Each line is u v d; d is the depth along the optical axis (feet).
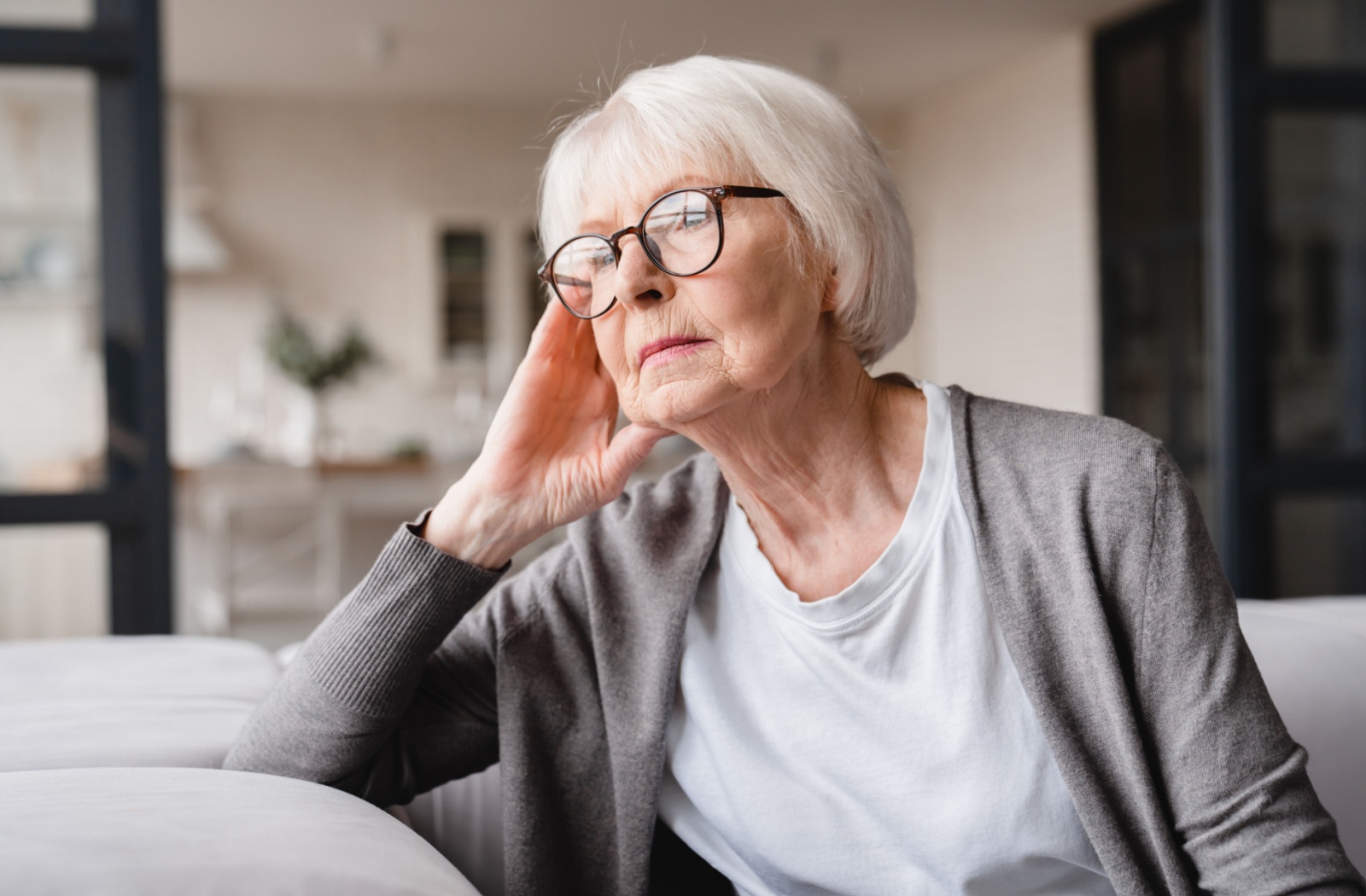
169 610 8.59
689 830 3.48
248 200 26.63
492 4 22.08
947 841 3.03
